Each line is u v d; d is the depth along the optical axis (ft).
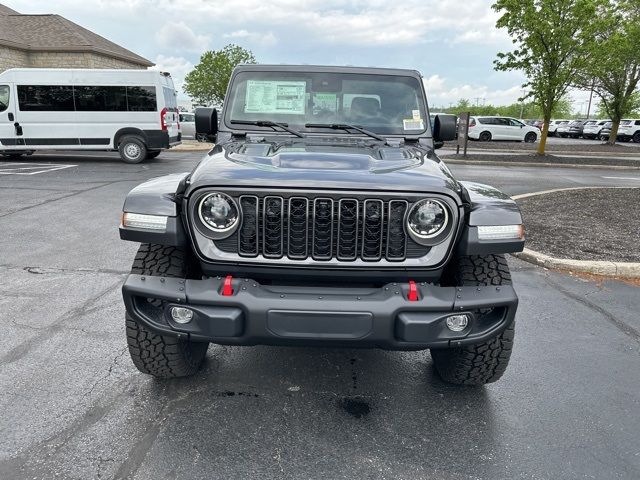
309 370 11.28
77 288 15.79
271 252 8.31
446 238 8.34
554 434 9.17
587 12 51.13
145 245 9.37
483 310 9.00
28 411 9.44
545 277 17.88
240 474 7.98
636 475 8.16
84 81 47.47
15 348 11.80
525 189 38.34
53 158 53.42
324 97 12.66
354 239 8.23
